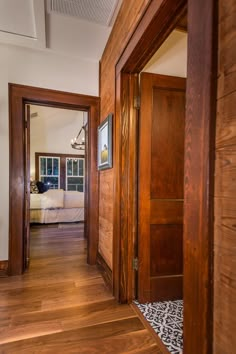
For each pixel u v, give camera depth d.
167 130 1.89
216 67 0.70
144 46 1.47
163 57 1.83
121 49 1.80
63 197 5.22
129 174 1.84
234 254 0.65
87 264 2.69
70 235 4.04
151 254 1.87
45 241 3.64
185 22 1.48
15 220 2.40
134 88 1.84
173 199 1.90
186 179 0.84
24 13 1.92
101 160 2.42
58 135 7.48
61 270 2.50
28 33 2.19
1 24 2.05
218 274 0.71
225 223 0.68
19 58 2.44
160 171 1.88
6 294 1.97
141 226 1.84
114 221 1.94
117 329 1.52
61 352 1.32
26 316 1.66
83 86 2.66
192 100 0.81
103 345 1.37
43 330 1.50
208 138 0.73
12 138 2.40
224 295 0.69
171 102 1.89
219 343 0.70
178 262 1.93
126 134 1.83
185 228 0.85
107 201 2.27
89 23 2.06
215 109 0.71
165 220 1.89
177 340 1.42
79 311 1.72
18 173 2.42
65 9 1.87
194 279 0.79
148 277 1.86
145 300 1.85
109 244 2.17
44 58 2.52
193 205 0.80
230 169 0.66
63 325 1.56
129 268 1.85
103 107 2.53
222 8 0.68
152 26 1.27
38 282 2.21
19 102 2.42
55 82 2.56
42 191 6.10
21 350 1.33
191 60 0.81
